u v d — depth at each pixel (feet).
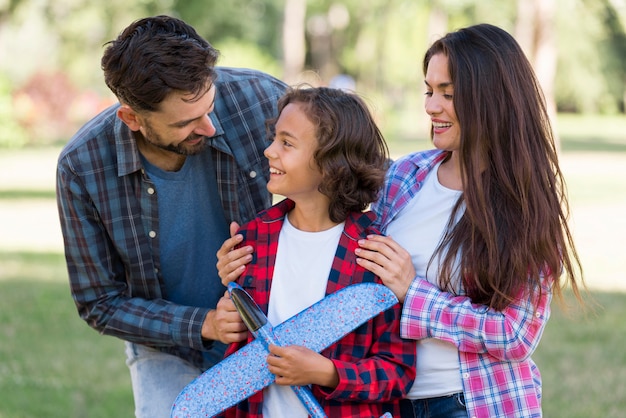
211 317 8.60
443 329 7.83
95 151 8.94
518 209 7.82
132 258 9.20
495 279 7.73
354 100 8.00
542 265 7.80
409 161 8.86
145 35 8.20
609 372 16.89
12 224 36.65
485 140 7.86
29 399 15.51
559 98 126.00
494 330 7.72
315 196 8.00
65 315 21.53
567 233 8.13
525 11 59.26
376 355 7.84
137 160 8.89
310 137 7.76
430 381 8.11
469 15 91.76
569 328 20.33
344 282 7.90
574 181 51.90
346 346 7.80
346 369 7.48
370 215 8.16
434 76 8.05
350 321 7.69
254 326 7.74
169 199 9.12
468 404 7.93
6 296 23.34
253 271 8.09
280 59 115.55
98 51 101.35
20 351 18.49
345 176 7.77
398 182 8.80
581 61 117.50
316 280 7.93
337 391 7.45
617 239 32.35
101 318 9.23
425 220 8.34
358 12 110.42
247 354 7.76
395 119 92.32
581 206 41.39
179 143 8.57
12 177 53.88
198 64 8.16
